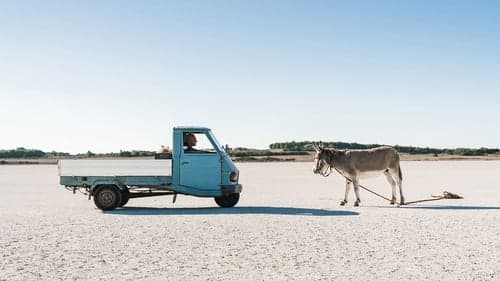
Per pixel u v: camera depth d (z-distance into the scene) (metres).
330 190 29.95
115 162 18.80
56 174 53.62
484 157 120.06
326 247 11.30
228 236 12.70
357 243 11.77
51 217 16.59
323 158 20.69
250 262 9.86
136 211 18.52
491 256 10.42
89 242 11.93
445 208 19.34
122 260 10.03
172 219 15.91
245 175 49.31
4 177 47.09
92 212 18.19
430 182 36.88
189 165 19.06
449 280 8.61
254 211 18.36
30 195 26.86
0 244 11.70
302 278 8.69
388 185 34.88
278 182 38.03
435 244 11.66
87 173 18.70
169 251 10.89
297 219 15.84
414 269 9.32
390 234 12.98
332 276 8.82
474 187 31.52
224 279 8.64
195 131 19.22
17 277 8.76
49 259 10.12
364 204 21.50
